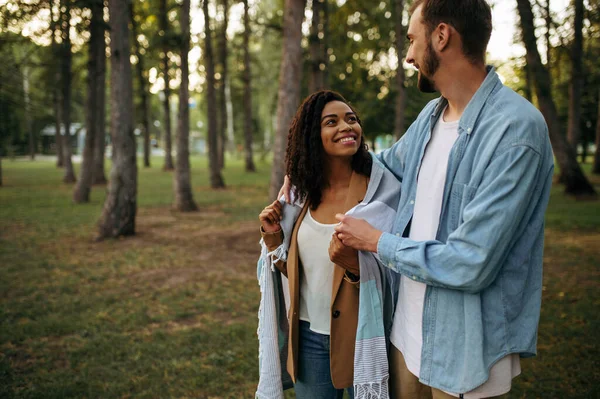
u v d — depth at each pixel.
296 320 1.92
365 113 18.88
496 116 1.37
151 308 4.99
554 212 10.80
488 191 1.29
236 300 5.24
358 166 1.93
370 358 1.72
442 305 1.43
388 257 1.46
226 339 4.14
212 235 9.01
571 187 13.63
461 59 1.44
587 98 21.62
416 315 1.56
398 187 1.85
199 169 33.44
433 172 1.58
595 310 4.60
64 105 20.56
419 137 1.69
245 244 8.20
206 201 14.60
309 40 12.15
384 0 16.81
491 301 1.37
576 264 6.39
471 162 1.42
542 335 4.05
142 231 9.39
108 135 53.38
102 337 4.21
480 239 1.28
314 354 1.95
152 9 16.66
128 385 3.36
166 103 27.97
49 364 3.71
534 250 1.42
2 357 3.83
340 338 1.83
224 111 29.59
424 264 1.37
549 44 13.02
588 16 11.98
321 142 1.91
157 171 30.11
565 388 3.17
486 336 1.37
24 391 3.27
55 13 10.17
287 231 1.98
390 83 19.50
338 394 2.03
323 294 1.89
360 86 19.81
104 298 5.31
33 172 27.28
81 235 9.01
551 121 13.49
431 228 1.53
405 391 1.71
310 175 1.91
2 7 8.66
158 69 23.56
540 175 1.35
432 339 1.46
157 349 3.94
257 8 22.73
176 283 5.91
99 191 17.44
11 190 17.52
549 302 4.90
